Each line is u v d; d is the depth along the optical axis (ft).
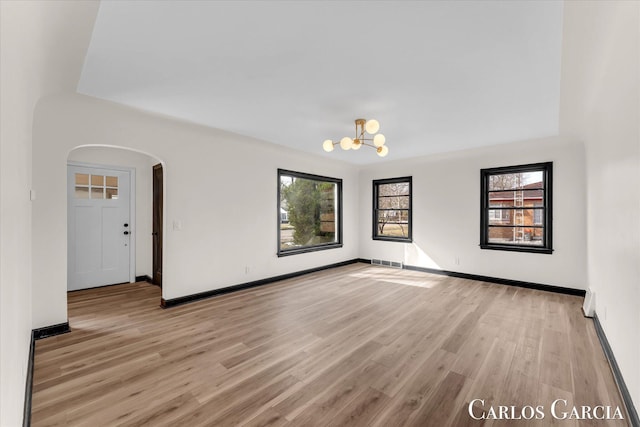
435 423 5.52
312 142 14.73
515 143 14.48
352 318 10.83
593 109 9.83
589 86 8.36
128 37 6.10
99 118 10.38
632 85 5.51
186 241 12.75
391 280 16.81
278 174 16.90
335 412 5.82
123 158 15.53
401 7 5.30
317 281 16.57
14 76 3.51
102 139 10.45
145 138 11.52
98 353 8.15
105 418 5.62
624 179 6.36
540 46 6.47
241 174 14.97
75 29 5.70
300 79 8.08
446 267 18.08
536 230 15.56
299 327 10.01
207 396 6.29
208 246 13.51
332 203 21.58
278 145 15.30
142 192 16.24
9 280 3.40
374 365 7.56
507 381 6.86
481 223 16.72
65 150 9.69
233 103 9.71
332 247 20.39
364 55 6.91
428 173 18.99
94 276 14.78
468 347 8.53
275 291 14.51
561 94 8.91
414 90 8.75
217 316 11.03
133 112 10.44
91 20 5.48
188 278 12.78
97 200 14.83
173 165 12.35
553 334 9.39
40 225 9.21
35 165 9.15
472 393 6.41
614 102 6.93
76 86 8.30
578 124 11.57
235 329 9.84
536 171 15.19
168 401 6.13
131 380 6.86
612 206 7.60
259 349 8.41
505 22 5.69
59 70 7.27
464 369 7.36
